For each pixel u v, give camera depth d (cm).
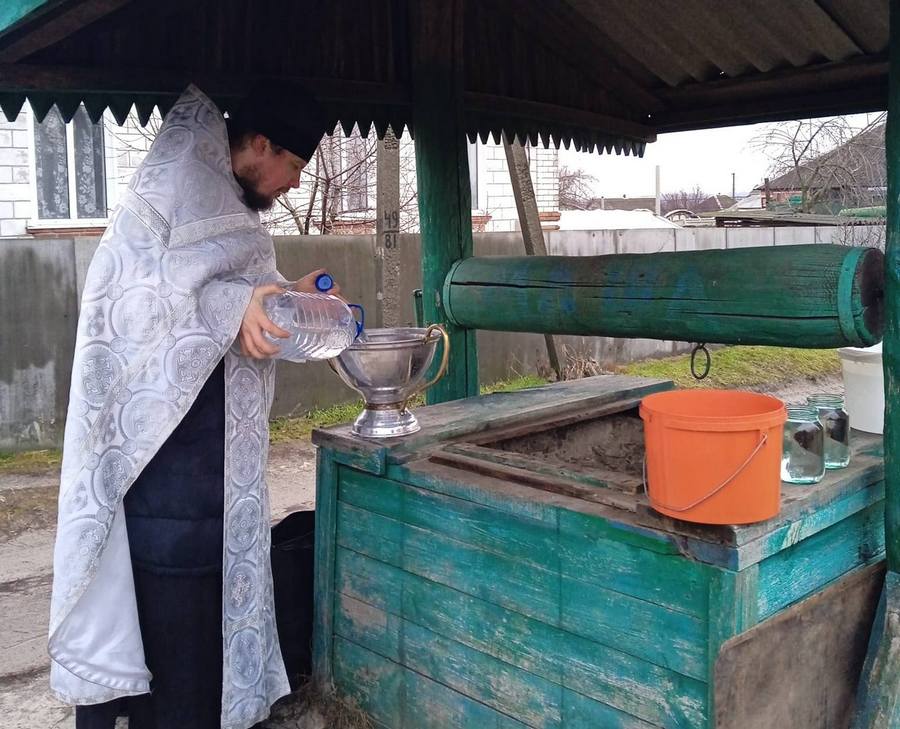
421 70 313
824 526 170
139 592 201
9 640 317
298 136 204
